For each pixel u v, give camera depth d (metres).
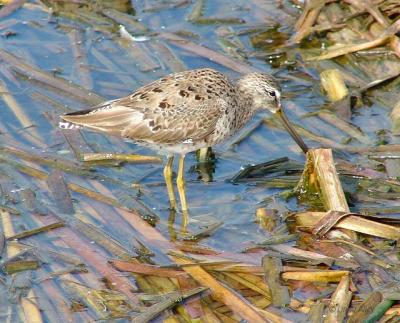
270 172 14.68
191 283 11.97
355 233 12.91
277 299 11.62
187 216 13.70
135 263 12.38
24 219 13.30
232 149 15.33
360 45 17.06
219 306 11.54
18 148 14.92
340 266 12.24
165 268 12.27
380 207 13.52
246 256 12.60
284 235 13.01
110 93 16.39
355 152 14.88
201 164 15.01
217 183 14.52
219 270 12.27
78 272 12.22
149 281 12.05
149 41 17.98
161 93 13.76
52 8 19.09
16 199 13.75
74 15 18.83
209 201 14.10
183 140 13.87
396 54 16.91
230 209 13.86
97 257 12.51
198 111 13.78
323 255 12.43
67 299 11.70
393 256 12.46
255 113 15.41
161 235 13.12
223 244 12.98
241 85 14.80
